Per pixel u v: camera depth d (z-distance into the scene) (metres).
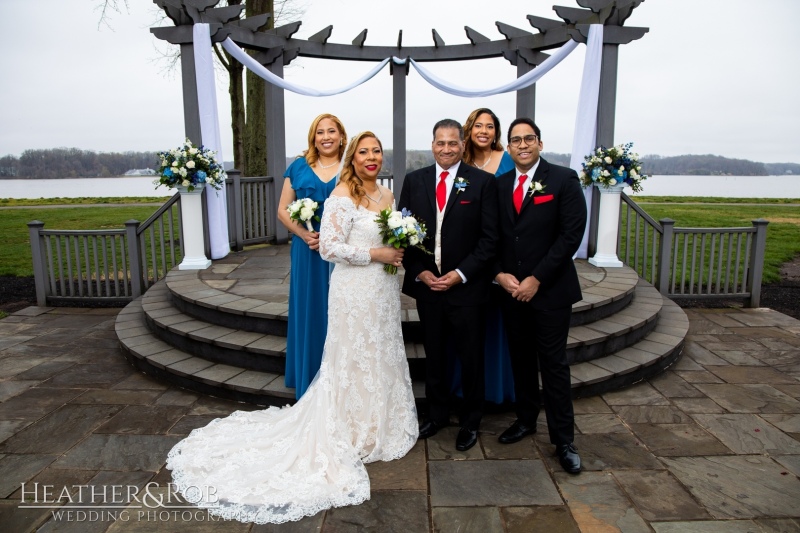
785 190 39.28
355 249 2.67
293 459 2.62
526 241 2.67
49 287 6.01
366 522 2.24
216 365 3.78
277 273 5.36
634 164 5.44
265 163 9.45
